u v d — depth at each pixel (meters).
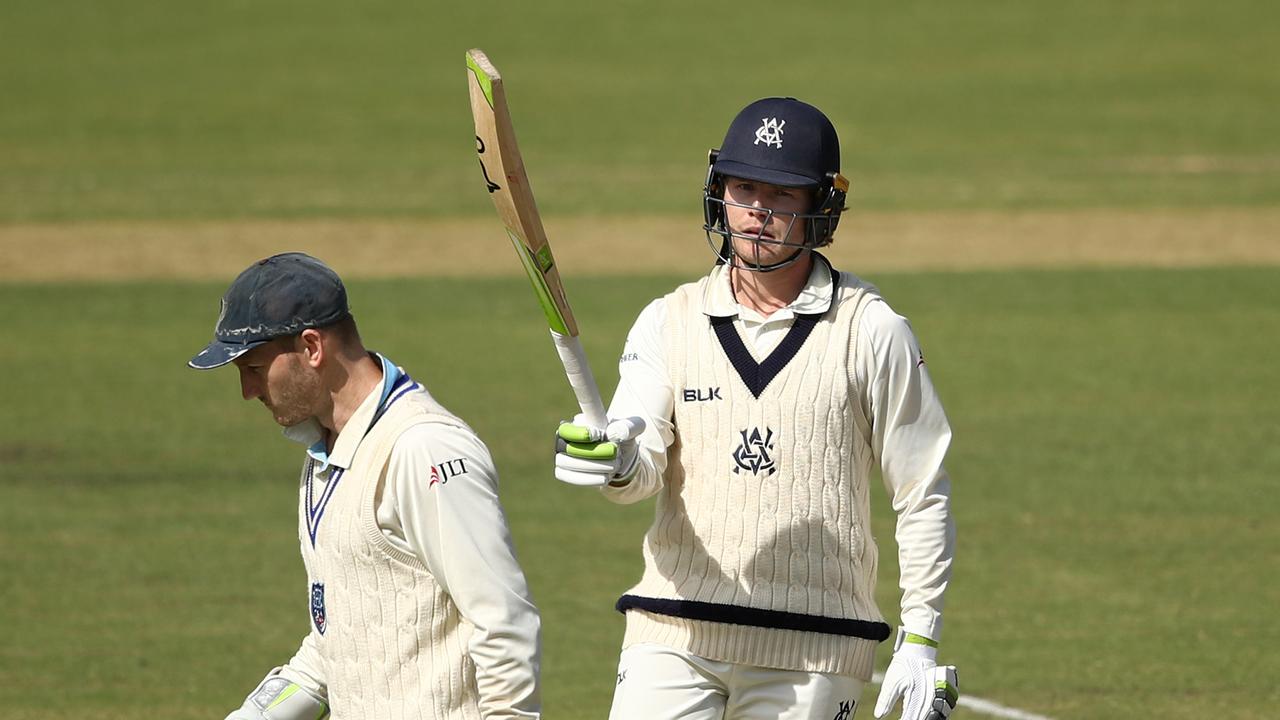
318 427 12.20
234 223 73.62
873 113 108.62
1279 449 38.72
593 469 12.79
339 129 102.75
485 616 11.67
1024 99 113.31
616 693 14.39
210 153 94.06
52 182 83.81
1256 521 33.09
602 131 102.44
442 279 62.66
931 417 14.08
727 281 14.38
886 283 61.34
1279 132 99.81
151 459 38.62
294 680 13.54
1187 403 43.47
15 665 24.89
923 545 14.06
